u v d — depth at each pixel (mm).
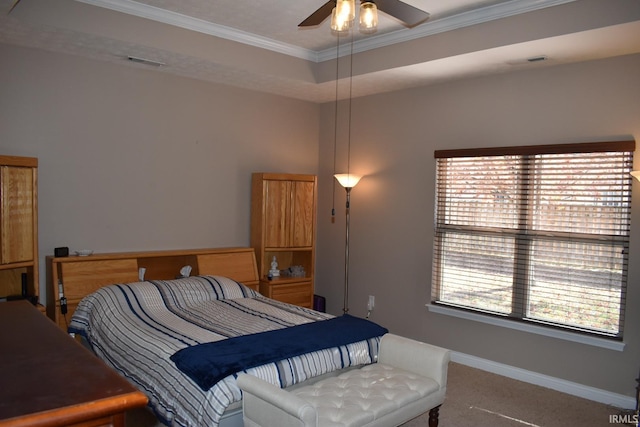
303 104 5445
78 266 3768
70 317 3666
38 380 941
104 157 4082
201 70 4258
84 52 3797
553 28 3086
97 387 909
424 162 4582
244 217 5012
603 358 3514
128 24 3518
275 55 4363
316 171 5613
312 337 2910
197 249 4613
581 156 3623
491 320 4070
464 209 4316
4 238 3291
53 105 3807
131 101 4203
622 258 3455
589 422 3152
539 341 3834
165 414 2529
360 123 5156
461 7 3381
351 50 4328
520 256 3959
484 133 4152
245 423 2383
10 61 3604
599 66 3518
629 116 3393
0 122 3578
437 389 2768
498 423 3111
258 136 5074
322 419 2238
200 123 4637
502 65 3791
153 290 3697
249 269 4719
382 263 4953
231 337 2895
